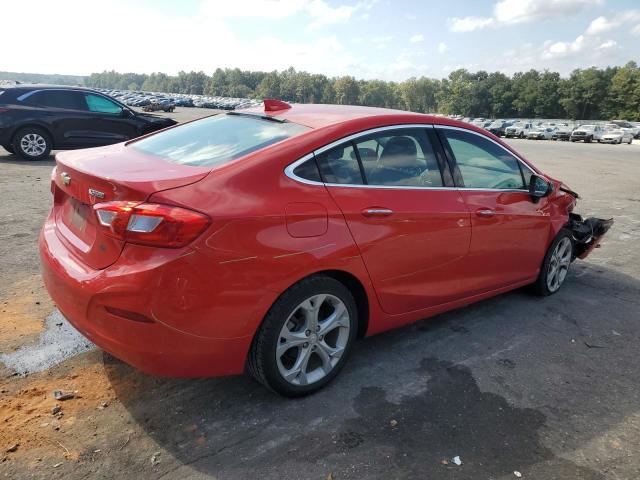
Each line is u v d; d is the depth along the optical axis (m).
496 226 3.85
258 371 2.77
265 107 3.57
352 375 3.25
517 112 133.25
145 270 2.35
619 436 2.79
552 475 2.46
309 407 2.89
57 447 2.47
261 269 2.56
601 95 113.25
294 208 2.70
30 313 3.83
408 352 3.59
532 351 3.71
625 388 3.28
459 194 3.60
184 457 2.45
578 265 5.84
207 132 3.39
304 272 2.71
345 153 3.04
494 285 4.08
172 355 2.46
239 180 2.61
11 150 11.18
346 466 2.44
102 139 11.75
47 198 7.53
